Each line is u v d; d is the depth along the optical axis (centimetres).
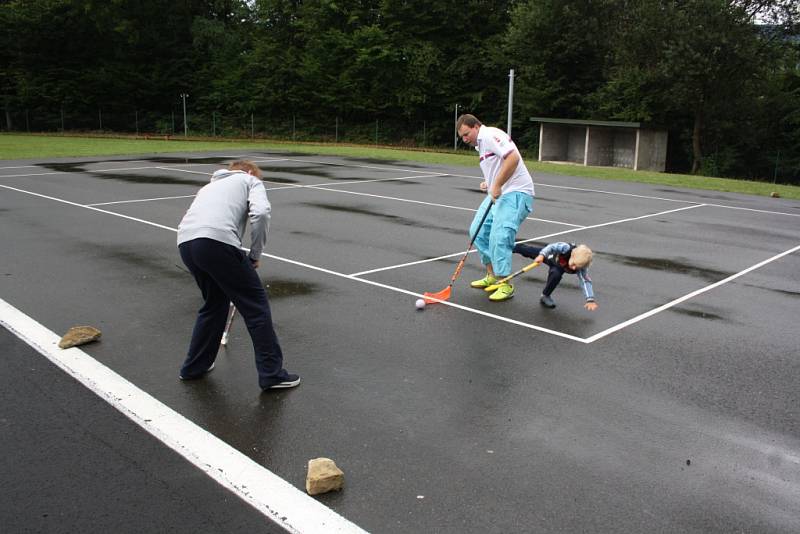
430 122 4509
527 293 743
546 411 448
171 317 633
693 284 805
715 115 3453
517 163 696
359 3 4700
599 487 358
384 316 646
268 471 367
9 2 4978
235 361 529
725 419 442
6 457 375
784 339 605
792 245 1065
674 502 346
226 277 452
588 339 593
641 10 3356
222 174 476
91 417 427
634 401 467
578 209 1415
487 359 539
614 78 3616
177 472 364
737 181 2181
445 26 4409
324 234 1057
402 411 445
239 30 5141
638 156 3281
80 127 4784
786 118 3475
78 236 1005
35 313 638
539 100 3959
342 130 4606
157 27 4934
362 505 337
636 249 1009
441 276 807
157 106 4972
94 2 4603
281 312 652
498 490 353
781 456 396
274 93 4641
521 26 3919
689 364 538
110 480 354
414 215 1255
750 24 3147
